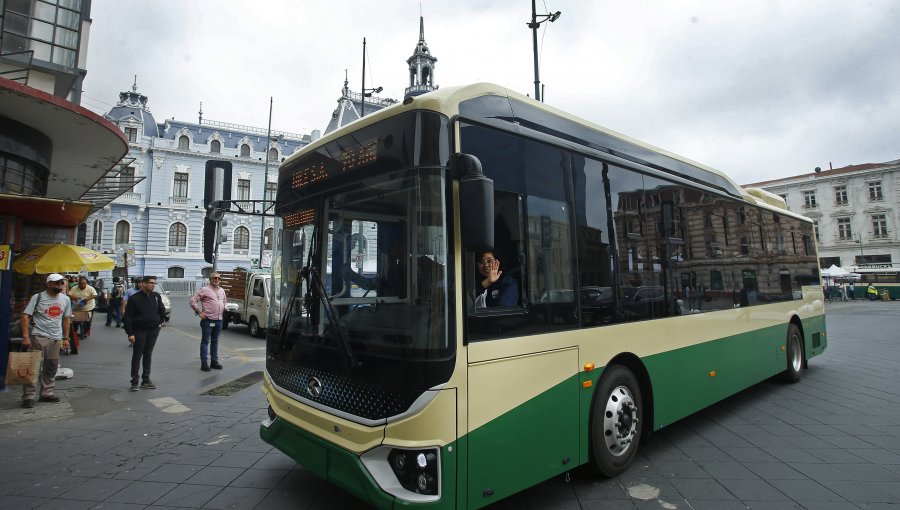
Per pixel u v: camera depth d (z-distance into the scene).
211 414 6.37
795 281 8.32
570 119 4.16
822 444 5.14
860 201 54.44
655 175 5.00
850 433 5.52
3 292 7.48
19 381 6.57
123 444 5.20
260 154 47.34
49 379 6.97
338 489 4.06
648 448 5.03
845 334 15.95
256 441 5.29
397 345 2.93
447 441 2.81
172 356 11.17
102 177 12.13
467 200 2.81
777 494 3.95
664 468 4.48
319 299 3.52
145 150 42.88
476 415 2.99
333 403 3.28
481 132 3.28
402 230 3.04
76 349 11.23
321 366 3.41
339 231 3.49
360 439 2.99
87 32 11.57
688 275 5.30
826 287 42.28
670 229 5.11
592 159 4.22
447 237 2.94
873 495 3.93
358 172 3.41
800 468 4.48
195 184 44.59
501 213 3.32
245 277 16.56
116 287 17.67
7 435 5.49
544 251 3.61
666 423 4.73
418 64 46.69
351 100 46.12
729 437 5.38
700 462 4.63
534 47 11.52
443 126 3.04
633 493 3.95
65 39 11.18
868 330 17.09
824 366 9.88
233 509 3.71
